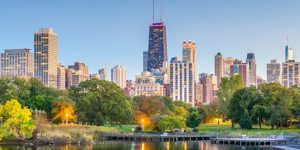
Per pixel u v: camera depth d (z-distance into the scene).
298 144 124.56
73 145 125.50
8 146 117.62
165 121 163.50
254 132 153.00
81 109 177.38
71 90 198.38
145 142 140.25
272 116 169.50
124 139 148.50
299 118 168.88
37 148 115.50
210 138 145.75
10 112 121.31
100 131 152.88
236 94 184.38
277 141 131.25
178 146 127.69
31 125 124.25
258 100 178.12
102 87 182.88
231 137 139.50
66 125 151.12
